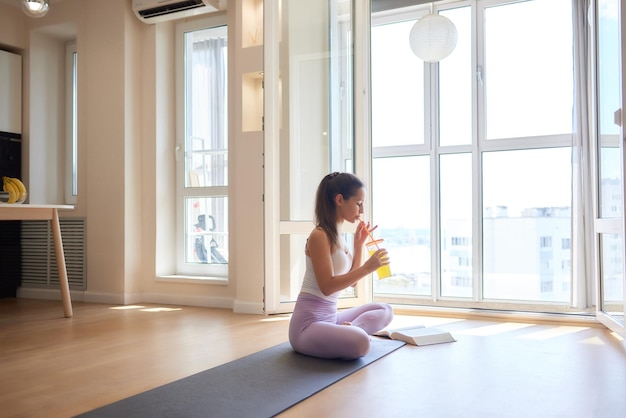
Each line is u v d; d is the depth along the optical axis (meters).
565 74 4.54
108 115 4.61
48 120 5.09
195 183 4.64
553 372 2.33
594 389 2.08
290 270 3.90
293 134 3.92
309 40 4.00
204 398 1.96
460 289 4.92
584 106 4.27
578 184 4.29
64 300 3.86
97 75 4.66
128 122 4.57
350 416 1.78
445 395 2.00
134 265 4.59
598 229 3.39
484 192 4.82
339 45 4.10
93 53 4.68
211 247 4.57
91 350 2.80
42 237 4.96
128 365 2.48
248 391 2.04
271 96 3.78
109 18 4.61
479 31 4.77
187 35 4.70
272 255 3.78
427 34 4.01
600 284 3.44
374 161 5.28
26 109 4.97
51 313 4.03
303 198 3.96
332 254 2.60
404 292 5.18
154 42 4.60
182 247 4.68
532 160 4.65
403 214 5.17
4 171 4.81
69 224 4.81
